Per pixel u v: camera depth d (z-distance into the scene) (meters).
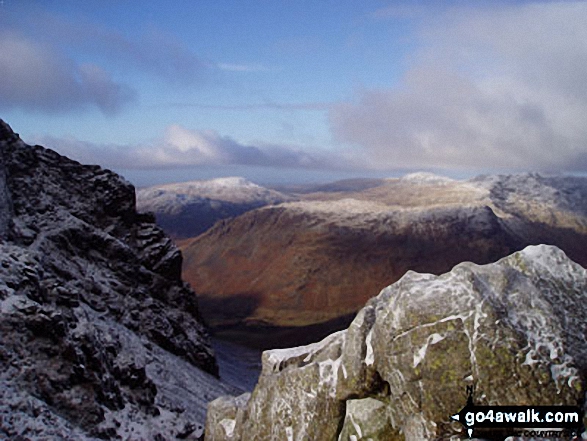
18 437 22.77
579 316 10.92
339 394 12.97
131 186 87.12
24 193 68.50
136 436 31.94
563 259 11.80
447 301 11.05
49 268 56.16
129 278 72.56
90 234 70.81
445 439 10.48
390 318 11.73
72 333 35.31
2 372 27.88
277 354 15.98
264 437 14.91
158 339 64.81
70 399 29.84
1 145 71.94
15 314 30.89
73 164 83.62
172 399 45.50
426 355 10.80
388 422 12.08
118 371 38.66
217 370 77.06
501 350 10.26
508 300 10.95
